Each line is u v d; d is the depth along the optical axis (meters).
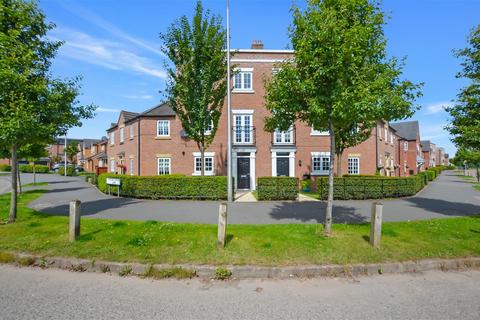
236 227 7.13
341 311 3.62
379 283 4.53
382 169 23.19
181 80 13.55
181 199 13.55
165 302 3.86
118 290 4.25
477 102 7.88
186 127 13.85
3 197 13.84
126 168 24.22
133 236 6.24
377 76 6.03
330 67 5.51
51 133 7.57
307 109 6.29
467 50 8.10
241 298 4.00
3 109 6.43
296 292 4.20
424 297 4.03
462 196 15.30
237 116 19.69
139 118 21.34
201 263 4.95
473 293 4.17
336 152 15.63
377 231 5.61
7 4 7.12
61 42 7.99
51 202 12.30
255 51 19.80
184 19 13.34
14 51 6.73
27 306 3.71
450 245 5.82
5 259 5.36
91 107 8.34
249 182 19.53
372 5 5.91
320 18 5.60
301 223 7.93
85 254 5.32
